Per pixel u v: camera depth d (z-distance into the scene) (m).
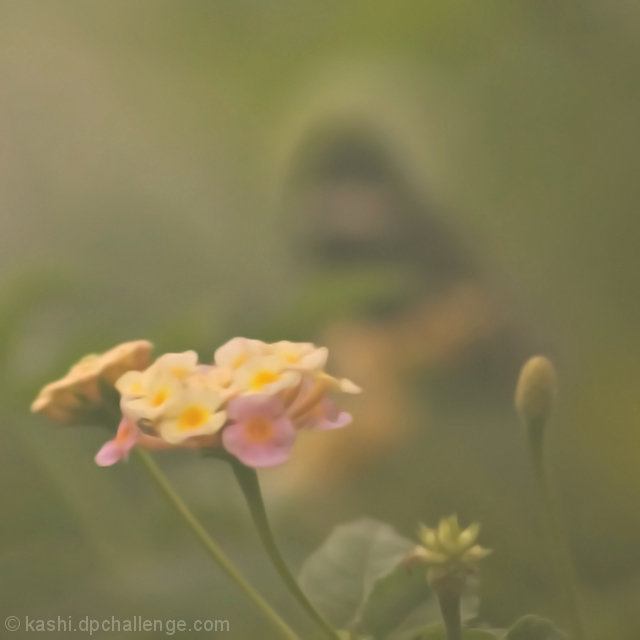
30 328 1.77
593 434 1.59
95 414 1.34
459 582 1.33
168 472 1.53
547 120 1.73
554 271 1.72
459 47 1.86
